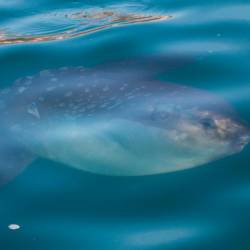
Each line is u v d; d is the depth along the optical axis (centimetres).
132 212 503
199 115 571
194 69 741
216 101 601
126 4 1041
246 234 469
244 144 551
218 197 518
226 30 871
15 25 960
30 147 586
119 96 624
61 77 674
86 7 1042
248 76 724
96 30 912
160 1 1034
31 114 613
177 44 824
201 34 860
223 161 568
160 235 471
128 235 473
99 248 459
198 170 558
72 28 934
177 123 571
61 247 461
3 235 475
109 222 491
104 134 581
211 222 485
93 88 643
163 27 897
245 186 531
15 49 836
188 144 561
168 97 611
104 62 732
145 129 578
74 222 491
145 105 602
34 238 472
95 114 605
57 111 614
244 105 647
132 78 674
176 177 549
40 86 655
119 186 541
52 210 508
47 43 861
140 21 938
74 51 827
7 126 602
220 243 459
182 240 464
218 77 723
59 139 585
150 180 547
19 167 559
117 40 855
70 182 548
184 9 978
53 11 1028
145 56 767
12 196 527
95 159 573
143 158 567
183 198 519
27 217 499
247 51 794
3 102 632
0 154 572
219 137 553
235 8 959
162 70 721
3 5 1046
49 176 557
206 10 959
